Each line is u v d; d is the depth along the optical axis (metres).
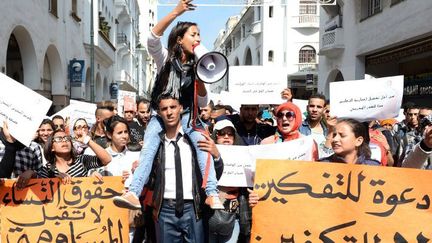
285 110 4.84
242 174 4.79
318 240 3.89
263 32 36.75
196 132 3.82
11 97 3.89
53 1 17.27
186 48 3.75
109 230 4.45
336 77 24.44
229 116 6.07
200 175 3.80
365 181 3.86
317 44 35.75
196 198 3.76
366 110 5.04
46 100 3.92
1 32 11.66
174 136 3.82
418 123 8.41
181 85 3.80
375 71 22.23
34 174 4.59
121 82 36.22
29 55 14.83
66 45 19.50
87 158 5.00
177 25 3.79
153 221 4.20
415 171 3.77
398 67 20.89
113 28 33.72
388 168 3.82
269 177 4.03
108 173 5.07
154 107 3.99
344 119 4.12
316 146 4.62
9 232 4.36
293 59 35.91
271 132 5.95
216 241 4.09
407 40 16.22
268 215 3.99
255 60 40.28
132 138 7.54
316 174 3.96
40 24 15.45
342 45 21.75
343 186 3.90
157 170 3.78
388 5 17.33
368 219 3.82
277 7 36.50
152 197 3.88
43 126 5.92
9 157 3.90
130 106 7.87
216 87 55.03
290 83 36.31
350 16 20.89
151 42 3.79
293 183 3.98
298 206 3.95
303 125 5.74
